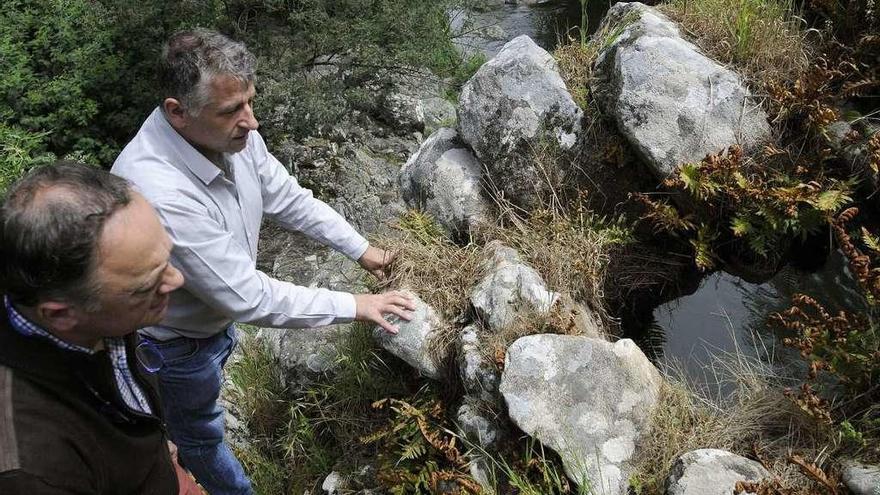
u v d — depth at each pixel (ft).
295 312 7.98
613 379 8.29
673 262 10.75
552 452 8.07
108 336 5.04
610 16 11.76
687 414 8.36
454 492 8.34
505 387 8.29
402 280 9.75
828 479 7.25
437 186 11.00
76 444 4.81
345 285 11.76
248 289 7.54
